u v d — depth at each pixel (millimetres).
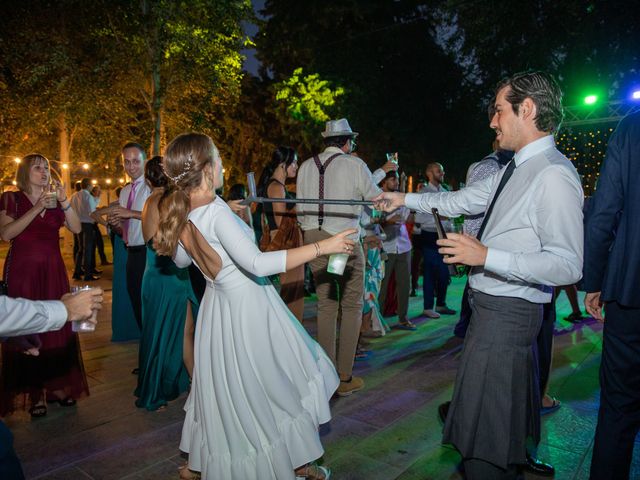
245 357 1975
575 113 11008
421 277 9016
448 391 3570
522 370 1817
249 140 23188
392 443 2811
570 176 1699
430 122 19609
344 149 3678
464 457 1845
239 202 2512
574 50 13461
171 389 3322
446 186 6633
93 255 9500
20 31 10938
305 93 18000
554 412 3180
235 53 12883
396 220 5121
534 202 1739
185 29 11508
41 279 3246
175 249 2221
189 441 2188
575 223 1661
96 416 3176
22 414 3211
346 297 3486
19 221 3092
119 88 12047
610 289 1914
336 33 19156
